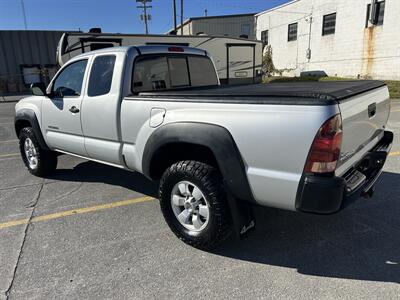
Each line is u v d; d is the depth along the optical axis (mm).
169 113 3113
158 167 3504
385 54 18609
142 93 3469
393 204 3992
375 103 3193
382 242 3230
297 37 25359
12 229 3682
